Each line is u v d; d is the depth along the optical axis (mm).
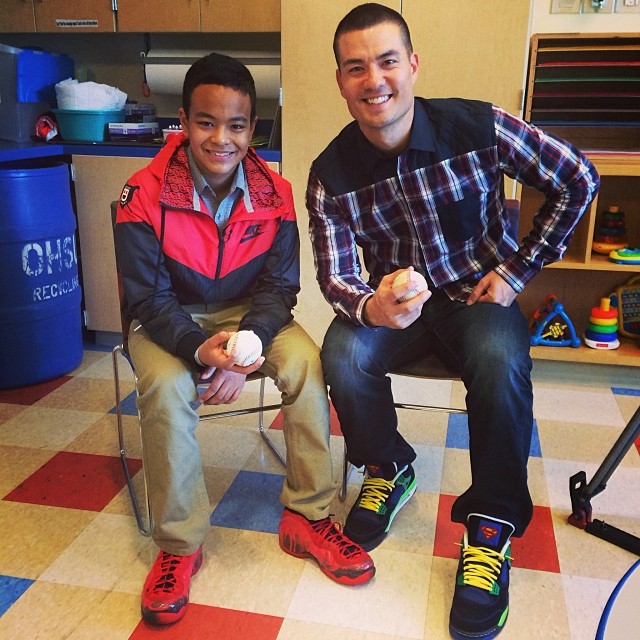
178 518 1467
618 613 744
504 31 2297
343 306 1555
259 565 1577
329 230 1623
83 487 1888
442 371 1607
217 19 2623
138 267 1544
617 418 2295
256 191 1609
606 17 2500
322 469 1576
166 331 1501
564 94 2482
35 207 2357
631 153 2396
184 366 1479
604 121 2521
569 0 2502
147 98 3094
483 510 1476
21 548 1632
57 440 2143
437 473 1954
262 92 2750
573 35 2453
